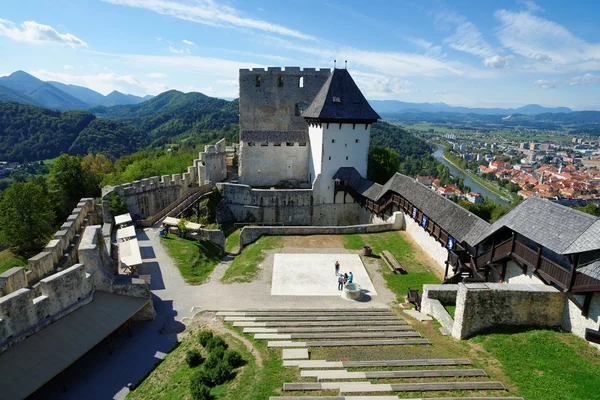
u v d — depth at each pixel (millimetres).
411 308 22656
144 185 40625
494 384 13125
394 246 32469
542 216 18656
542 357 15406
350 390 12586
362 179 42031
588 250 15148
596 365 14766
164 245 32156
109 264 25781
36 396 16547
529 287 18047
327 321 20031
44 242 41406
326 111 41094
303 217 43281
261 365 15078
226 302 24125
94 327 18906
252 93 52062
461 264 24109
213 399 13469
